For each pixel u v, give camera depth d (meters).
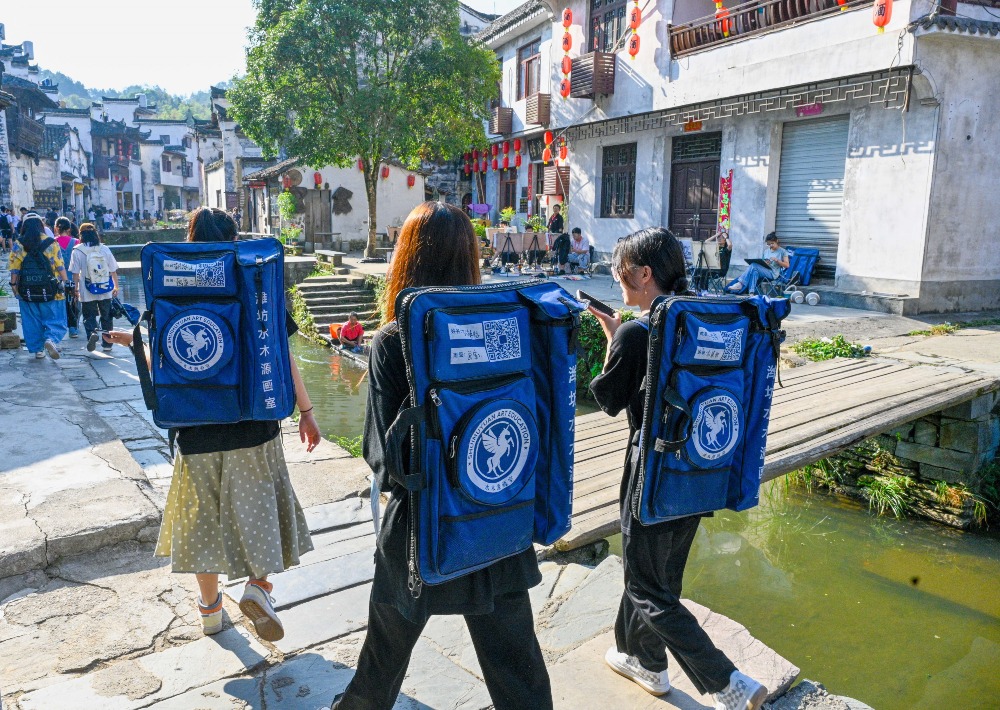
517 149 21.33
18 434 5.16
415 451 1.71
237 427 2.68
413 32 16.36
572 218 18.83
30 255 7.83
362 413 8.99
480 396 1.78
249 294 2.56
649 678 2.69
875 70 10.77
